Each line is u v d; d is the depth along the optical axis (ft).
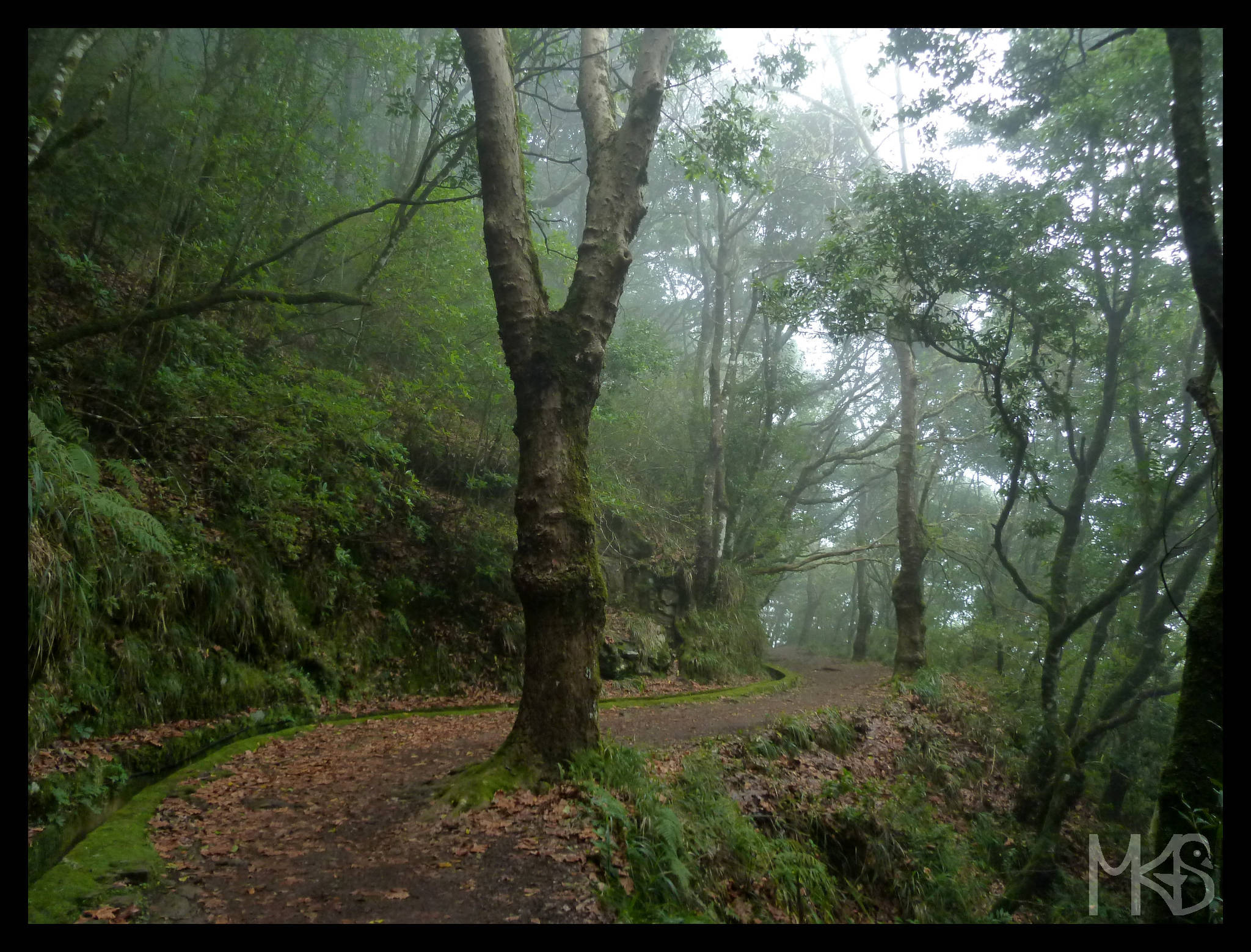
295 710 29.55
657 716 36.52
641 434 65.00
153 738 22.99
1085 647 46.96
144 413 29.63
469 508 43.98
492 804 19.48
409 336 42.75
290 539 31.63
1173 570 43.78
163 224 32.71
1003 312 38.45
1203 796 20.99
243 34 37.76
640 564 56.44
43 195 30.01
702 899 18.17
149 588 25.63
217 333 32.17
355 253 40.45
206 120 34.53
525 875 16.26
